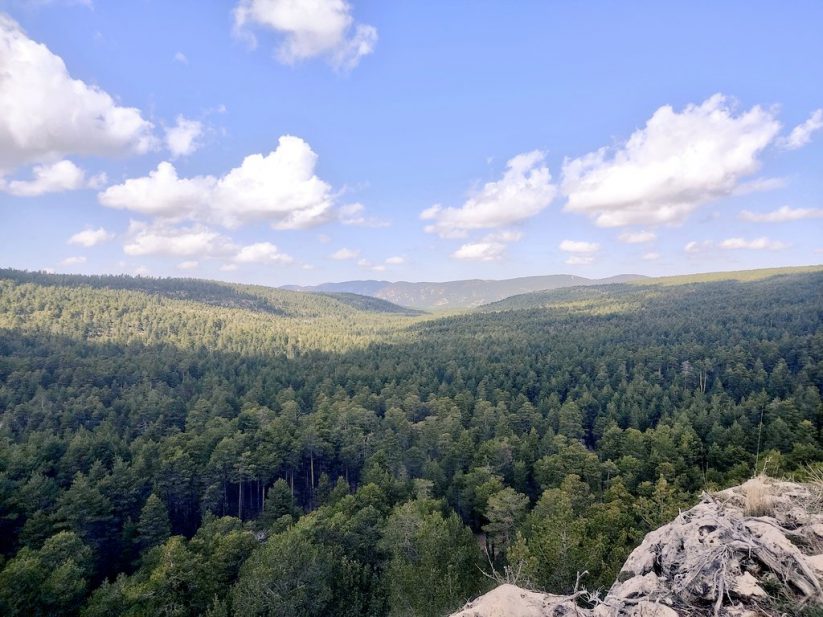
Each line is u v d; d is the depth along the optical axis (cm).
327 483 5422
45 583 2889
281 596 2486
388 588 2702
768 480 938
